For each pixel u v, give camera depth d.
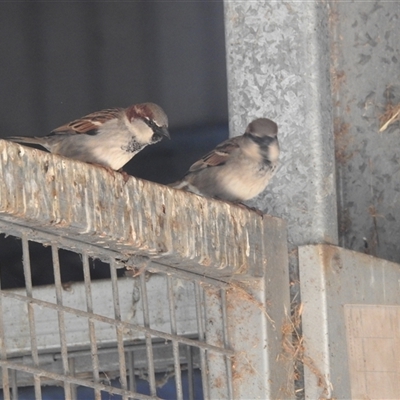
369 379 7.38
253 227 6.77
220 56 9.66
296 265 7.34
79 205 5.35
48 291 7.89
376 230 8.76
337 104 8.95
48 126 9.91
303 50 8.07
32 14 9.77
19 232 5.25
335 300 7.25
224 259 6.40
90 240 5.59
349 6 9.02
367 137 8.87
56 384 8.04
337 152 8.89
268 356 6.71
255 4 8.23
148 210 5.85
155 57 9.76
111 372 8.08
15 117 9.94
